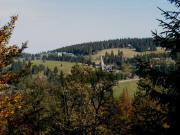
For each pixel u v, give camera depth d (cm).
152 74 789
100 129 2091
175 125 733
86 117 2138
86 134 2050
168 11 812
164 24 815
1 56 801
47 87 2673
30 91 2309
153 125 794
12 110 758
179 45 764
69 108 2400
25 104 829
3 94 857
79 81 2497
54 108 2519
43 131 2217
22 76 873
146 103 1399
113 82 2431
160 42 820
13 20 842
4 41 813
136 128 876
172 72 787
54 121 2242
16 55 856
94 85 2461
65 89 2519
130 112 2114
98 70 2520
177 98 738
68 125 2073
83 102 2341
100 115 2208
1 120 764
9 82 876
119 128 1902
